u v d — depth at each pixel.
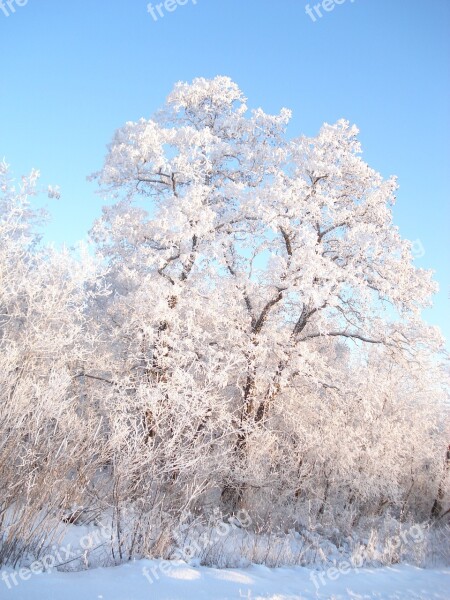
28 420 6.92
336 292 13.82
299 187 15.25
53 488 6.78
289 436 17.02
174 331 13.59
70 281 11.12
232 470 13.13
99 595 4.73
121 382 11.71
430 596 7.71
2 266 10.48
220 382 11.83
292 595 6.19
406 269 15.32
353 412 17.33
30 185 11.45
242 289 15.09
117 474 7.65
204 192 14.08
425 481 23.95
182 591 5.36
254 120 15.88
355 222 15.94
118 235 14.17
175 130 14.51
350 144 16.70
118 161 14.36
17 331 12.18
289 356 15.42
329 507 15.35
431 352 15.61
